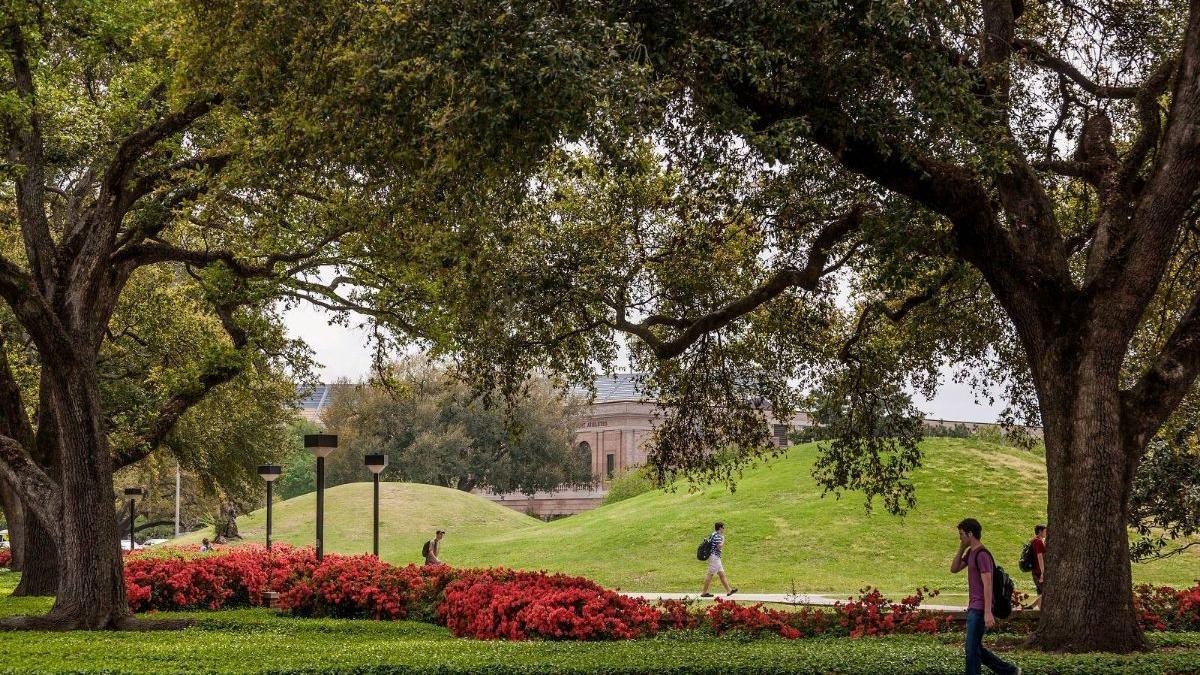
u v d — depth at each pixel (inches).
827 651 459.8
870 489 740.0
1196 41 450.6
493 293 576.4
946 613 658.2
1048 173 576.4
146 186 655.1
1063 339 462.0
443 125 380.5
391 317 785.6
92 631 592.1
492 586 652.7
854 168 470.6
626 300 644.7
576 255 625.0
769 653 455.2
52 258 633.6
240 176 538.9
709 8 420.5
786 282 571.8
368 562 815.7
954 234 480.4
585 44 381.7
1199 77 448.8
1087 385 453.7
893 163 462.0
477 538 1744.6
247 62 450.3
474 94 379.9
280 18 423.8
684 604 678.5
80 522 610.5
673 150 539.5
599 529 1481.3
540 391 3090.6
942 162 467.2
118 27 600.4
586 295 618.5
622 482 2034.9
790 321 692.1
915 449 725.3
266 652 476.7
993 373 729.0
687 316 658.2
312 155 472.4
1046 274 467.5
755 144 416.8
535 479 3048.7
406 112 397.1
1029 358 483.8
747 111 435.8
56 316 601.6
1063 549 452.1
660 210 653.3
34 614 637.3
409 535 1851.6
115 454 736.3
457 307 559.2
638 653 462.6
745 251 652.1
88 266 620.4
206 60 465.4
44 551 808.9
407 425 2886.3
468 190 434.0
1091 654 421.7
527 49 368.8
